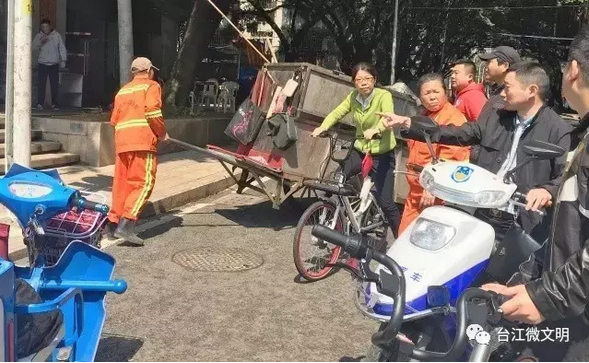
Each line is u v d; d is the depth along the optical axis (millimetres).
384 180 5953
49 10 14578
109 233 6441
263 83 7668
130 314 4625
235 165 6848
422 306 2734
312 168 7066
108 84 17766
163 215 7805
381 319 2709
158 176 9500
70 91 13867
